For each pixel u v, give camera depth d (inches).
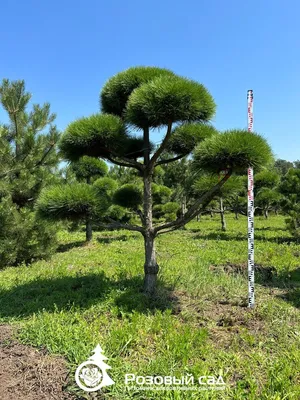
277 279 235.6
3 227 291.4
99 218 178.4
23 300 187.9
